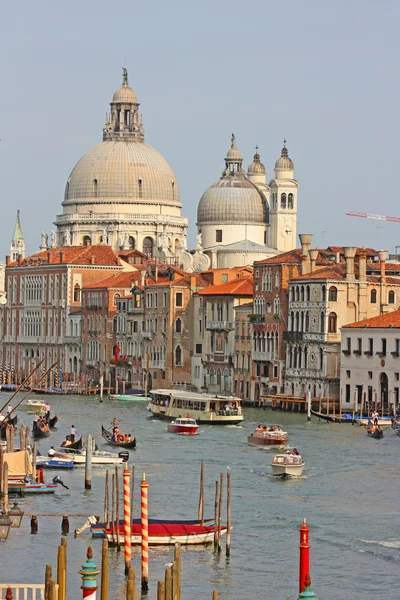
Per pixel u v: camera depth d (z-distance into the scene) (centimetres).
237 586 16338
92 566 12650
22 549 17738
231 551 17812
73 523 19200
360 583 16512
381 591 16225
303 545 12612
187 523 18212
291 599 15775
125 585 15800
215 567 17088
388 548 18038
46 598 13475
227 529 17650
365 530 19000
